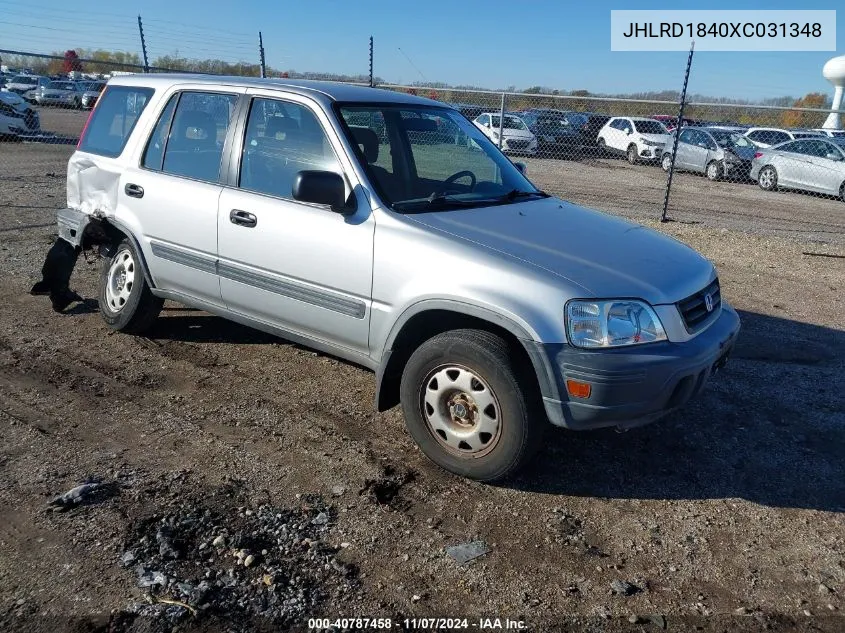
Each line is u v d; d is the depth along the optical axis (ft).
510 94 39.58
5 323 18.57
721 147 64.49
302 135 13.94
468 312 11.46
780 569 10.29
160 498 11.17
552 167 71.31
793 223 42.16
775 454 13.66
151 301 17.33
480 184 14.93
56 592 9.04
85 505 10.85
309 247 13.35
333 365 16.87
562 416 11.09
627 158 77.87
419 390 12.29
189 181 15.53
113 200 17.13
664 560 10.39
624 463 13.09
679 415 15.10
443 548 10.37
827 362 18.56
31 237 28.02
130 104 17.51
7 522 10.37
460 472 12.10
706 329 12.37
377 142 13.91
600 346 10.86
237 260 14.62
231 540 10.19
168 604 8.91
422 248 12.03
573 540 10.73
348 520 10.91
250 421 13.96
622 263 12.02
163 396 14.89
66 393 14.78
